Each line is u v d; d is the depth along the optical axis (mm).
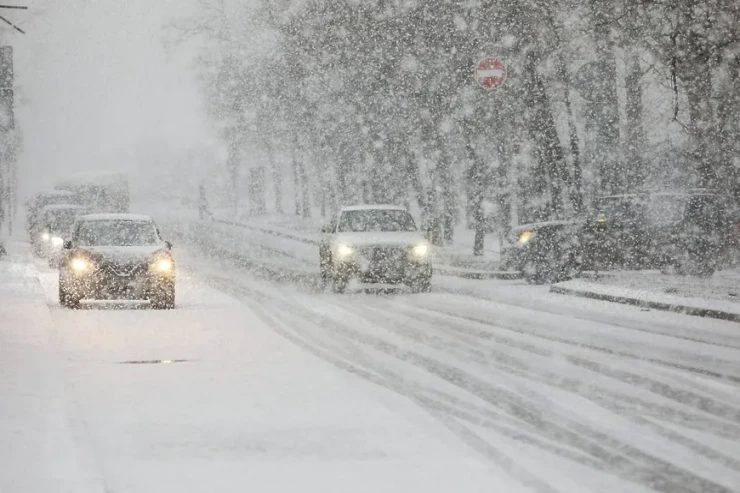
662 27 69062
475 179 98312
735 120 75000
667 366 32531
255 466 19250
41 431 20562
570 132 88688
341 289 63125
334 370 31078
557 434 22391
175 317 47062
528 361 33812
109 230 55312
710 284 63531
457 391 27875
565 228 70062
